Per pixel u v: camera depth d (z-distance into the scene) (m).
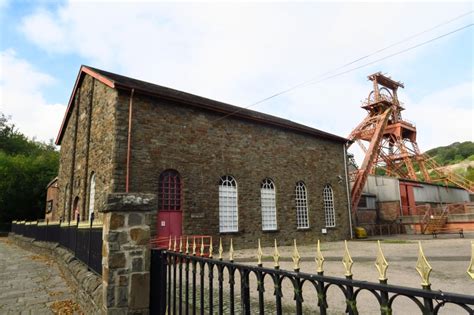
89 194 15.75
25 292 7.57
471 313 1.33
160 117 14.34
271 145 19.12
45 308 6.32
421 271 1.60
